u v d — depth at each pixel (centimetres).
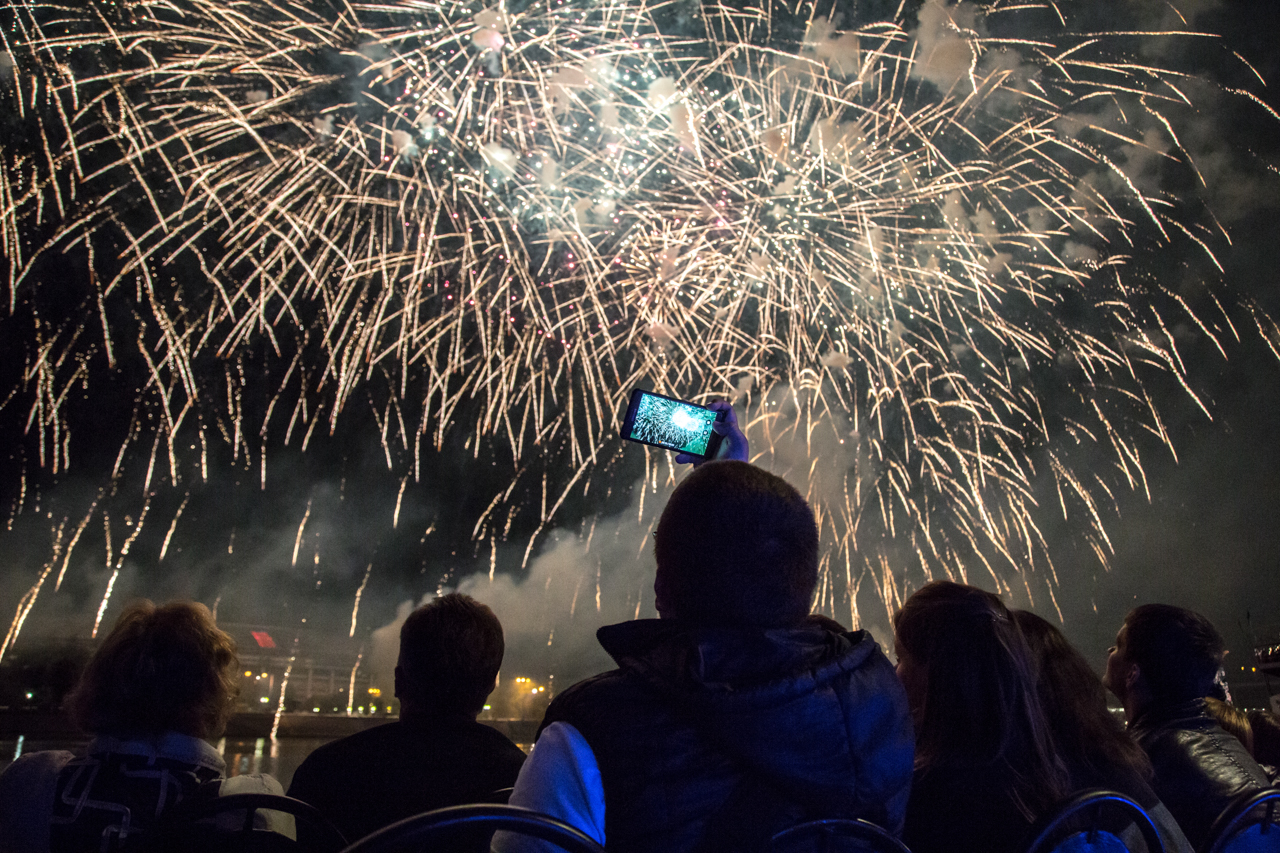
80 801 218
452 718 251
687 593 155
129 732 230
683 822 133
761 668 144
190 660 236
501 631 266
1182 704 302
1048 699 238
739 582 152
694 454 288
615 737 139
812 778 136
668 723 140
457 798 233
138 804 220
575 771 139
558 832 119
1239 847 237
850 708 142
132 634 237
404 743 243
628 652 157
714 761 137
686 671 142
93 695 232
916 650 227
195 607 247
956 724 213
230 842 205
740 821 133
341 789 235
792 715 137
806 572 159
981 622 219
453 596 267
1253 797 229
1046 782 206
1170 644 303
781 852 133
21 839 215
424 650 252
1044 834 174
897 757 145
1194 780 281
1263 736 419
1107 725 236
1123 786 224
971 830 203
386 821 230
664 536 162
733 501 157
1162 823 223
